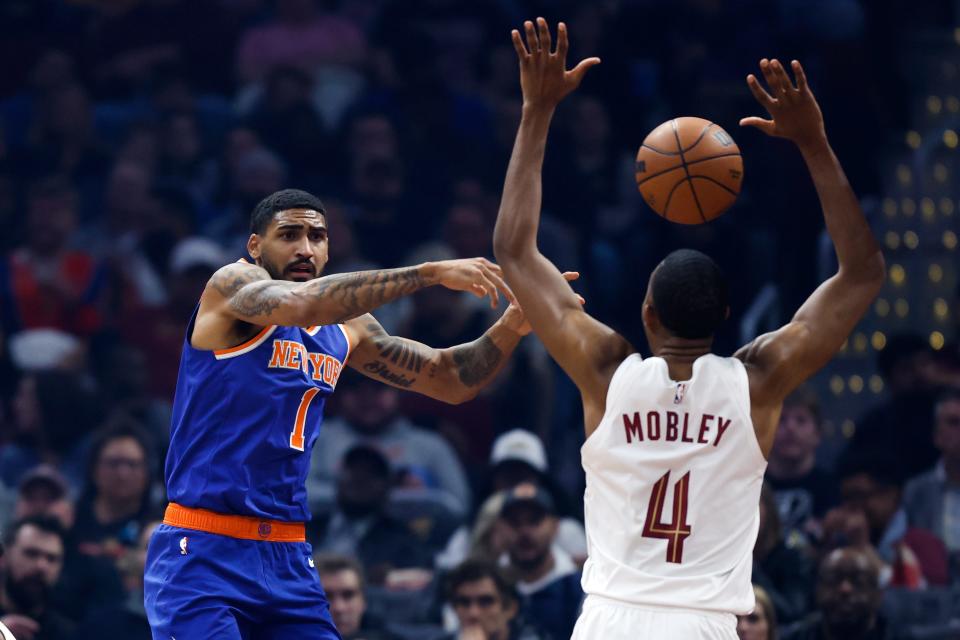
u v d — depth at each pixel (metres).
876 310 25.81
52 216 27.12
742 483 9.45
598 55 30.59
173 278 26.38
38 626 17.17
